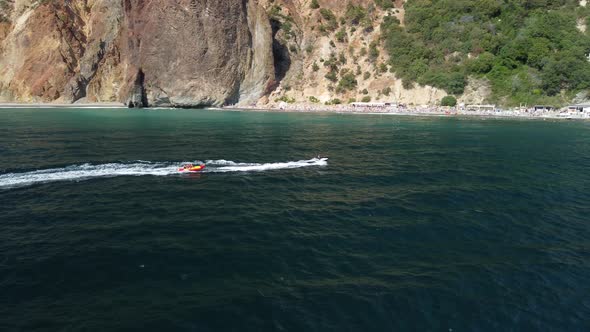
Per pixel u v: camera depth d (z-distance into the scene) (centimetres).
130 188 2305
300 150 3634
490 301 1145
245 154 3378
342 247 1482
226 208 1938
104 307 1070
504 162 3156
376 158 3297
